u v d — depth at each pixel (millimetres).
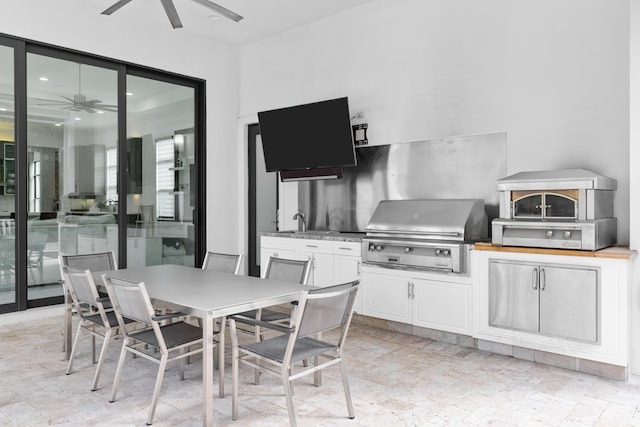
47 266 4762
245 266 6406
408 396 2826
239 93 6434
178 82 5875
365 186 5145
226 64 6293
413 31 4711
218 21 5508
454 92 4449
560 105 3854
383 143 4961
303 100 5672
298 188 5754
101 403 2705
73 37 4828
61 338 3982
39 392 2859
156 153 5680
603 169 3660
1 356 3523
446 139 4523
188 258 6020
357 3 5031
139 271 3637
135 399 2762
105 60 5148
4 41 4398
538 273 3338
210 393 2340
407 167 4805
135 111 5480
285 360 2287
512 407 2678
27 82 4602
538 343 3352
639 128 3127
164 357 2506
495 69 4191
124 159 5316
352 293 2518
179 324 3043
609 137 3627
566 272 3217
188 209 6012
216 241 6203
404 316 4125
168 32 5652
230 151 6355
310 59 5586
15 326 4348
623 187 3561
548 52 3904
